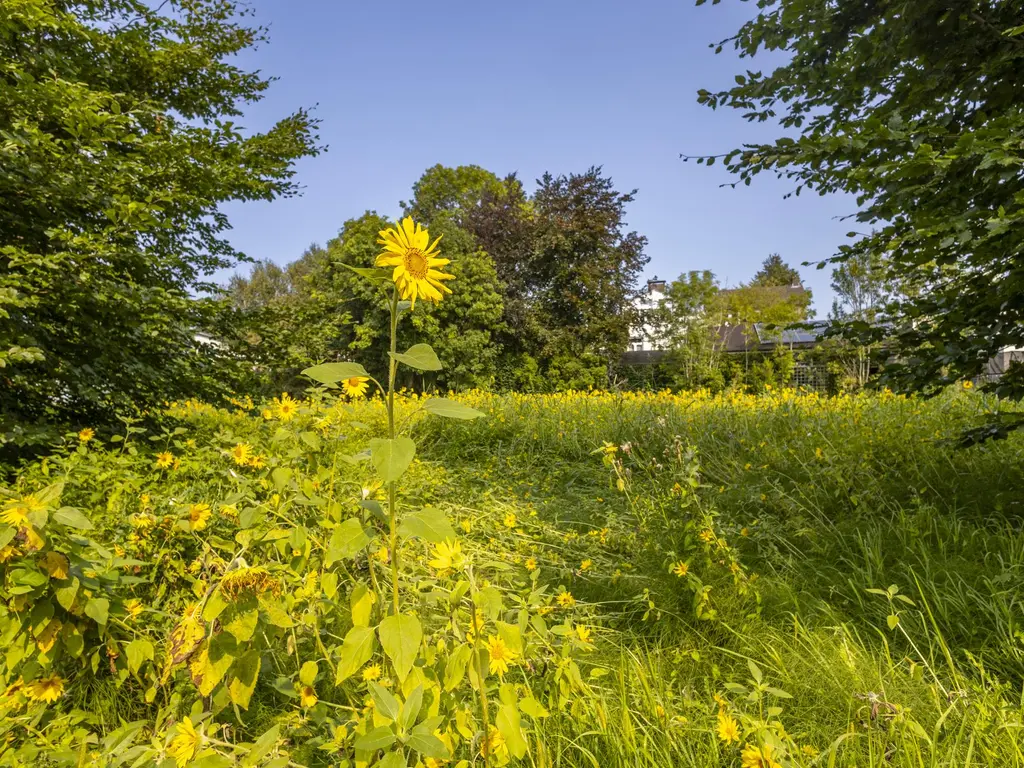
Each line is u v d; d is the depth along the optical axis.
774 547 2.86
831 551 2.78
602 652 2.04
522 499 4.44
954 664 1.84
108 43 5.80
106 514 2.17
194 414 8.56
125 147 5.34
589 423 6.43
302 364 5.65
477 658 1.07
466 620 1.25
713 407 6.70
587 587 2.61
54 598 1.29
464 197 30.53
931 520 2.76
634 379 23.08
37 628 1.23
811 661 1.87
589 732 1.41
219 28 7.04
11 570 1.19
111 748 1.15
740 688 1.33
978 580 2.24
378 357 20.20
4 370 4.05
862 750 1.40
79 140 4.43
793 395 6.85
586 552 3.10
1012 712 1.48
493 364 22.03
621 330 23.58
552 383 22.14
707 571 2.40
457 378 20.70
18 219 4.18
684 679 1.88
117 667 1.53
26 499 1.24
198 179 5.30
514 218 25.02
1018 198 1.97
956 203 2.45
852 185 2.60
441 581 1.96
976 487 3.20
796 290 26.36
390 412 1.00
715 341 22.94
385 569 1.78
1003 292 2.45
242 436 5.11
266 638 1.28
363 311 20.50
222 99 7.27
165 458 2.80
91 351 4.52
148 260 4.46
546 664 1.63
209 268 6.26
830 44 3.22
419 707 0.89
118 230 4.16
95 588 1.31
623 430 5.89
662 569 2.53
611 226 24.94
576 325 24.03
